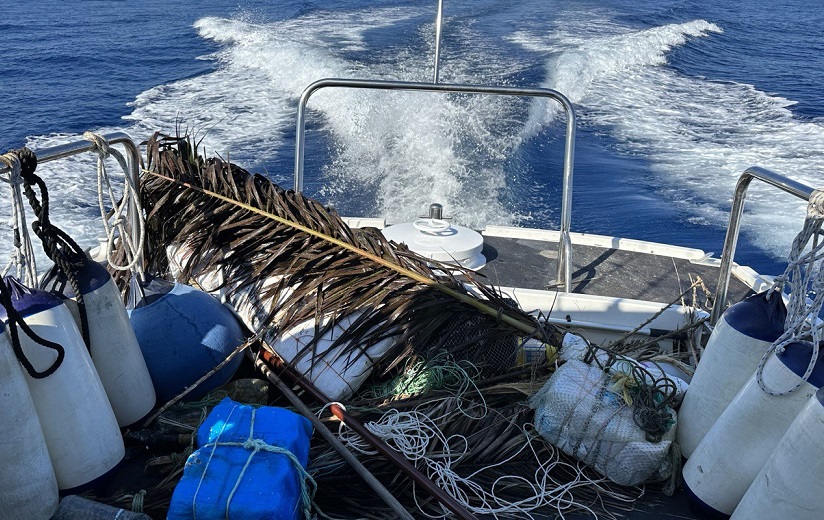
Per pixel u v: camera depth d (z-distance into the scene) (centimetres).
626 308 407
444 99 1812
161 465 281
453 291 342
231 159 1436
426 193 1291
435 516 274
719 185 1399
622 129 1744
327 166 1408
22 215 249
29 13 3334
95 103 1866
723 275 374
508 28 2784
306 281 347
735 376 273
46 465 242
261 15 3183
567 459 299
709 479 262
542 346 345
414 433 304
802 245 264
